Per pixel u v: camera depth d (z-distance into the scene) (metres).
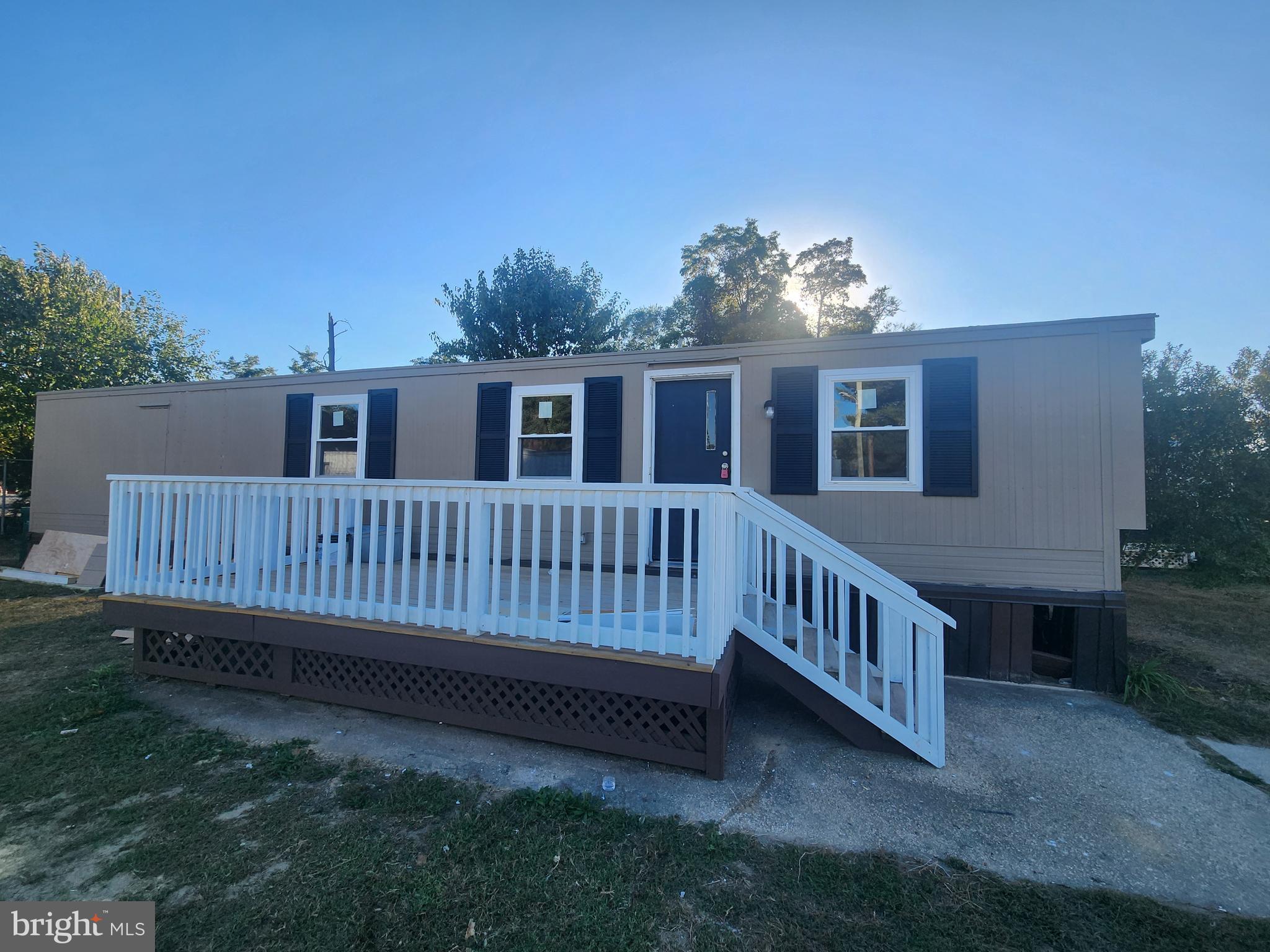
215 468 8.05
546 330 18.19
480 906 2.14
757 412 5.88
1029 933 2.07
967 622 5.16
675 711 3.28
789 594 5.67
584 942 1.99
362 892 2.20
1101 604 4.84
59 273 17.23
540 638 3.49
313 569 4.03
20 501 13.30
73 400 9.15
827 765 3.38
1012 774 3.31
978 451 5.21
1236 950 2.01
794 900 2.22
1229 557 7.04
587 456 6.39
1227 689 4.84
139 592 4.55
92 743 3.42
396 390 7.18
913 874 2.40
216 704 4.06
